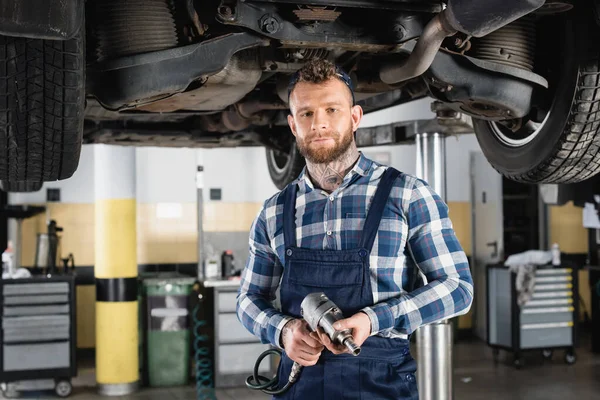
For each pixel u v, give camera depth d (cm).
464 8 181
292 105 153
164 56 196
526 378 646
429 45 201
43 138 191
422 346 380
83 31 178
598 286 755
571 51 219
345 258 147
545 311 695
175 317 633
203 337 634
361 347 148
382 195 150
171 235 748
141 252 740
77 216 724
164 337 631
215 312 619
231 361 621
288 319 149
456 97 226
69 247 723
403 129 395
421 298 142
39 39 173
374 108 342
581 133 225
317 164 154
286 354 158
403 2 206
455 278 147
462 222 839
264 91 298
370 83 261
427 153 378
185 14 203
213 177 757
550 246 868
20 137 189
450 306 143
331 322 134
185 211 752
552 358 734
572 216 878
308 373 151
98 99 203
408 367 151
